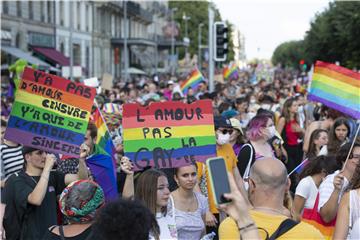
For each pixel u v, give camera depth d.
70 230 4.41
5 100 18.22
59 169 6.96
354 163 6.01
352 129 8.81
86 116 6.46
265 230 3.77
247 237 3.30
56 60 46.97
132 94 20.39
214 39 19.42
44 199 6.00
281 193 3.91
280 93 20.81
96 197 4.41
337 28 50.31
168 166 5.99
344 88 8.31
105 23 67.56
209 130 6.07
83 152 6.54
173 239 5.40
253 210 3.89
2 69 34.88
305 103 14.87
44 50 47.03
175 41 87.12
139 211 3.65
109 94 20.27
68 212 4.39
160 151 6.02
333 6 55.03
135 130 6.03
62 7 53.12
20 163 8.32
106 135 7.43
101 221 3.62
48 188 6.08
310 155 8.66
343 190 5.53
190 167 5.88
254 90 25.44
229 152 7.40
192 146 6.04
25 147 6.27
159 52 92.25
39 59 46.19
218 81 33.22
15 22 42.38
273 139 9.90
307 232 3.77
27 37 44.78
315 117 15.12
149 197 5.28
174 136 6.05
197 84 24.12
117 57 69.81
